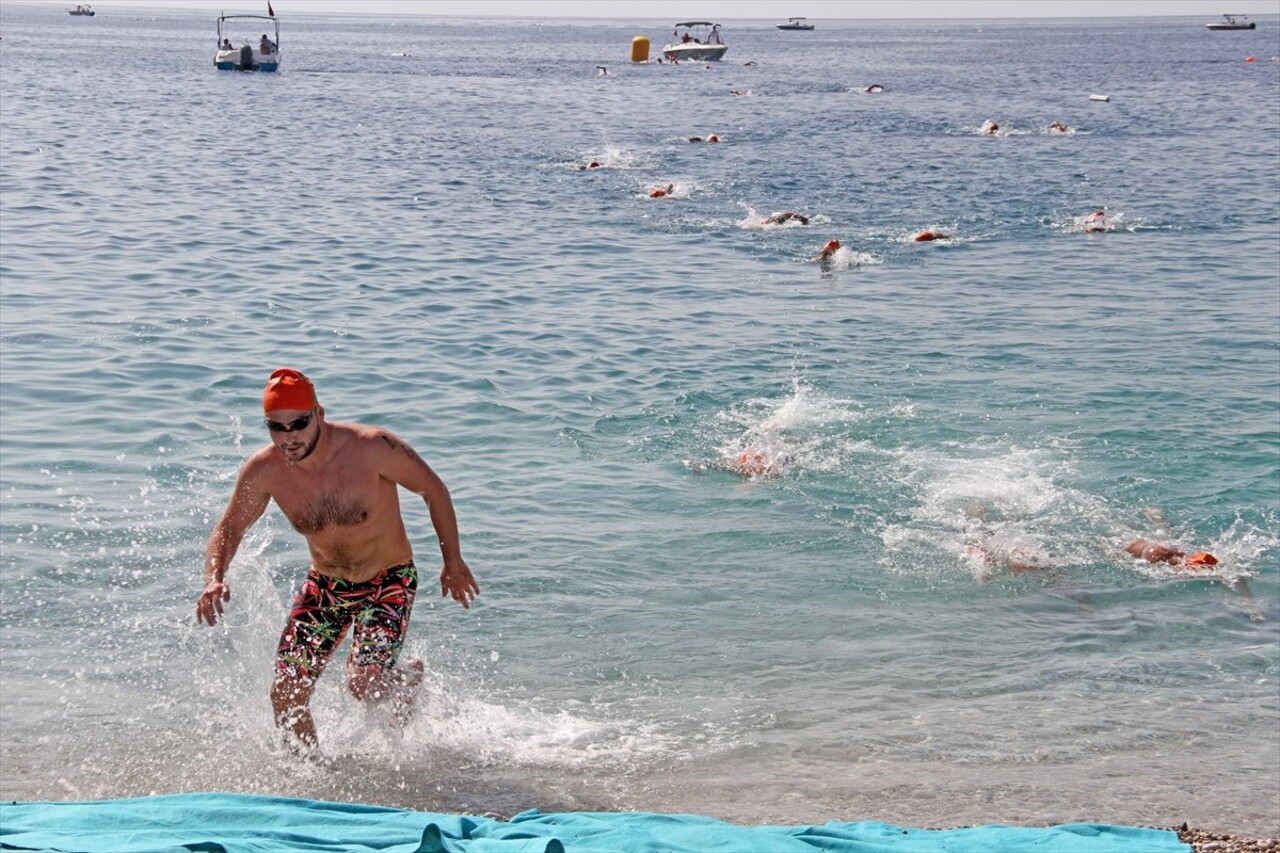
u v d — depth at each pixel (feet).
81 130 123.95
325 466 18.25
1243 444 35.24
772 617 24.99
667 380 41.42
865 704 21.62
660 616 24.84
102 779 18.35
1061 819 17.74
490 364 42.91
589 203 84.74
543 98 193.47
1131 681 22.80
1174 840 15.15
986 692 22.22
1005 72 285.84
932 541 29.04
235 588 24.99
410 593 19.34
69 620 23.47
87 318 46.57
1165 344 46.78
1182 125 146.82
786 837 14.28
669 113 165.58
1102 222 75.77
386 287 55.26
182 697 20.95
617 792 18.45
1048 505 31.07
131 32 581.94
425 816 14.90
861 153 118.42
